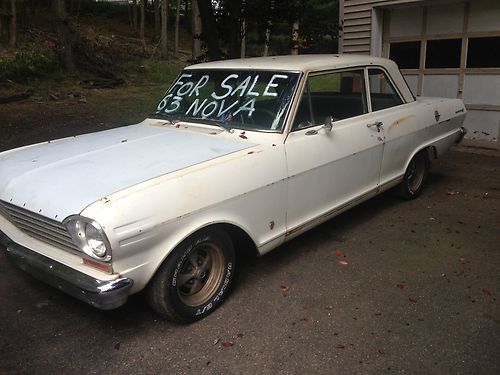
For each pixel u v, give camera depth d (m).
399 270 3.76
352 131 4.09
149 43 23.53
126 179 2.83
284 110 3.57
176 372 2.64
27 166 3.22
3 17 14.82
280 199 3.47
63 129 8.64
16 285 3.58
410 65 8.23
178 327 3.06
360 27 8.41
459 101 5.84
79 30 18.59
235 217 3.15
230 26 7.08
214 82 4.10
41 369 2.66
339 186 4.02
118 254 2.56
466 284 3.53
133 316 3.19
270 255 4.05
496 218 4.81
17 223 3.08
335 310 3.21
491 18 7.13
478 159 7.08
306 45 7.93
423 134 5.09
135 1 24.88
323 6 12.16
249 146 3.39
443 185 5.93
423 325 3.03
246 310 3.23
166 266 2.84
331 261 3.93
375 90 4.58
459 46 7.56
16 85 12.09
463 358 2.71
